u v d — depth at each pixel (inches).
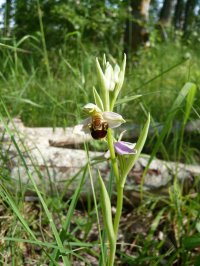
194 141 12.0
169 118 7.6
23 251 7.4
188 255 7.7
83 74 13.7
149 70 22.3
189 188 9.6
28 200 9.0
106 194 5.1
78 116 10.1
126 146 5.2
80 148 11.6
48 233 7.9
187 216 8.7
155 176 9.4
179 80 18.5
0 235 6.9
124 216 9.4
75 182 9.2
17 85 14.2
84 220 8.8
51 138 11.2
